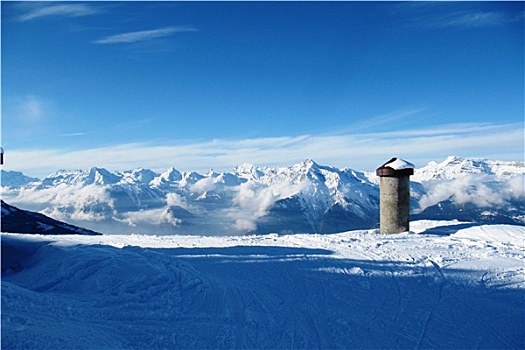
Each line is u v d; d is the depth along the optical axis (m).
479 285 9.67
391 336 7.32
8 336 5.61
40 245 11.88
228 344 6.73
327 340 7.07
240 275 10.00
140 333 6.91
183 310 7.96
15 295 7.37
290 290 9.18
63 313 7.21
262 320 7.66
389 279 9.97
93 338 6.29
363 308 8.40
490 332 7.57
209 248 12.69
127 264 9.77
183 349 6.50
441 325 7.76
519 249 13.06
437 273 10.40
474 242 13.91
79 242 12.21
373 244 13.46
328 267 10.72
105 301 8.17
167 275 9.38
